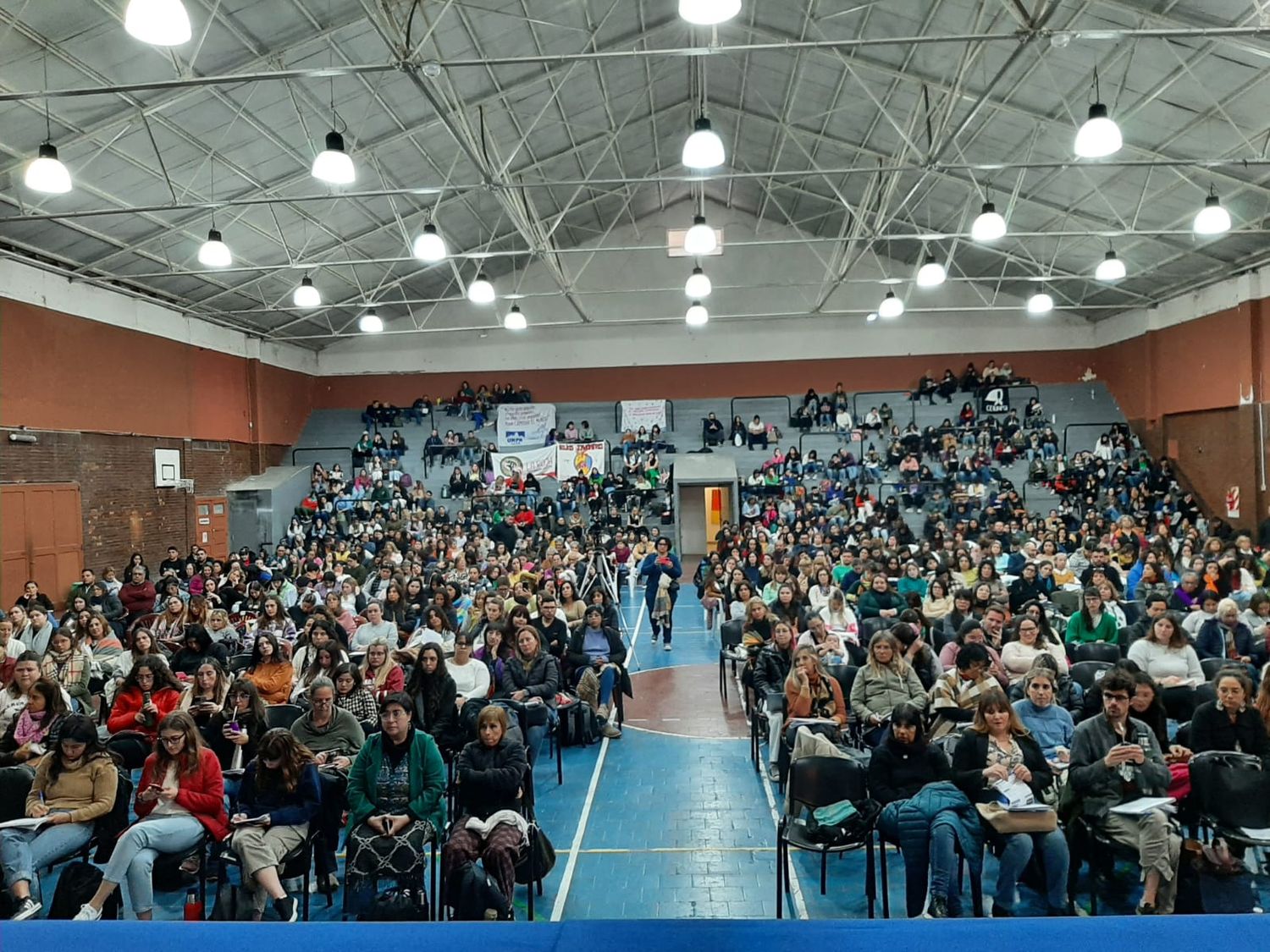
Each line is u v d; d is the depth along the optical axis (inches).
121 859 203.2
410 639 393.4
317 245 837.8
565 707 335.3
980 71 594.9
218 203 554.6
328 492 1047.6
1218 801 209.0
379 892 213.5
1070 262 946.1
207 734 280.2
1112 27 501.0
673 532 1029.2
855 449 1114.7
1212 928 124.6
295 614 481.7
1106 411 1101.1
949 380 1115.9
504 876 200.4
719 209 1182.3
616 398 1192.8
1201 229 434.0
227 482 975.6
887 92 689.0
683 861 254.8
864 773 231.6
